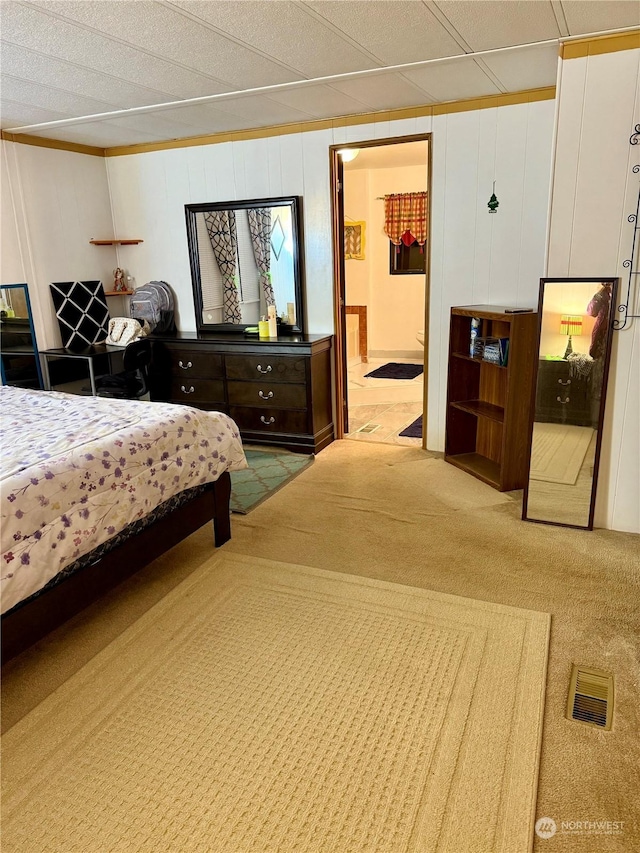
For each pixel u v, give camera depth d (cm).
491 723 179
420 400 576
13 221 411
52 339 448
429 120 374
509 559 275
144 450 242
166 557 285
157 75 293
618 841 145
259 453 432
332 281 432
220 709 189
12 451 223
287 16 227
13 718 188
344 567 271
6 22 227
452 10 226
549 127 345
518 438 349
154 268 487
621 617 229
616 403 289
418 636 220
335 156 406
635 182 264
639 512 298
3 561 184
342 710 187
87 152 461
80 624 235
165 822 151
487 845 143
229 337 444
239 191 441
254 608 241
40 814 154
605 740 173
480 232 379
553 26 245
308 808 154
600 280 275
